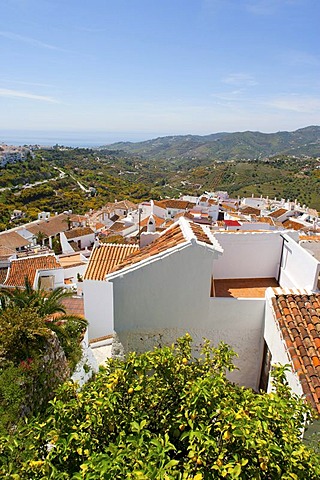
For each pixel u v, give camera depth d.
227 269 9.83
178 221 9.71
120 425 4.05
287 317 6.75
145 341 7.67
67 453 3.77
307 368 5.73
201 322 7.63
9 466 3.87
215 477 3.31
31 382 9.45
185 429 4.09
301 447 3.63
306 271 7.92
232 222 32.66
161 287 7.33
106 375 4.76
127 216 68.06
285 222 54.56
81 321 15.24
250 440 3.34
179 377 4.54
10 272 29.02
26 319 10.79
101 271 16.38
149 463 3.21
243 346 7.91
